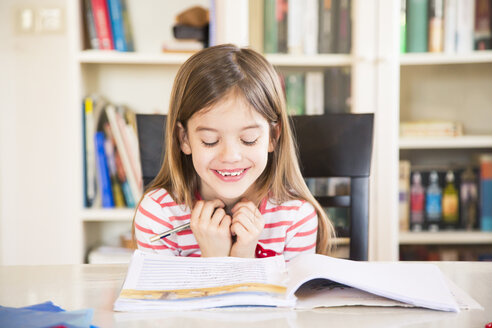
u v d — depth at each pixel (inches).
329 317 24.0
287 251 44.0
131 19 81.4
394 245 74.8
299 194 43.9
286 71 76.2
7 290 28.6
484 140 74.2
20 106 92.0
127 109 81.5
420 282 27.4
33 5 90.1
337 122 46.7
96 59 76.0
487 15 73.7
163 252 43.3
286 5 75.5
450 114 74.4
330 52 75.9
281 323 23.3
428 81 74.2
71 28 75.0
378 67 74.1
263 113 37.3
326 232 45.2
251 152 37.1
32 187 93.4
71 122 75.7
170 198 43.4
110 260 76.5
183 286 27.0
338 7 75.1
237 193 38.1
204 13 77.2
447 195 75.5
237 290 26.2
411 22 73.9
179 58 77.0
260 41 75.7
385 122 74.3
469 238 75.4
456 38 73.9
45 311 23.9
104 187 78.0
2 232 93.8
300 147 46.9
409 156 75.3
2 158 92.7
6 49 90.8
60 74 91.3
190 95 37.0
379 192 74.7
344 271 27.8
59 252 94.4
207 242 39.2
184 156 42.8
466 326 23.1
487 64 73.8
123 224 82.9
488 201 75.2
